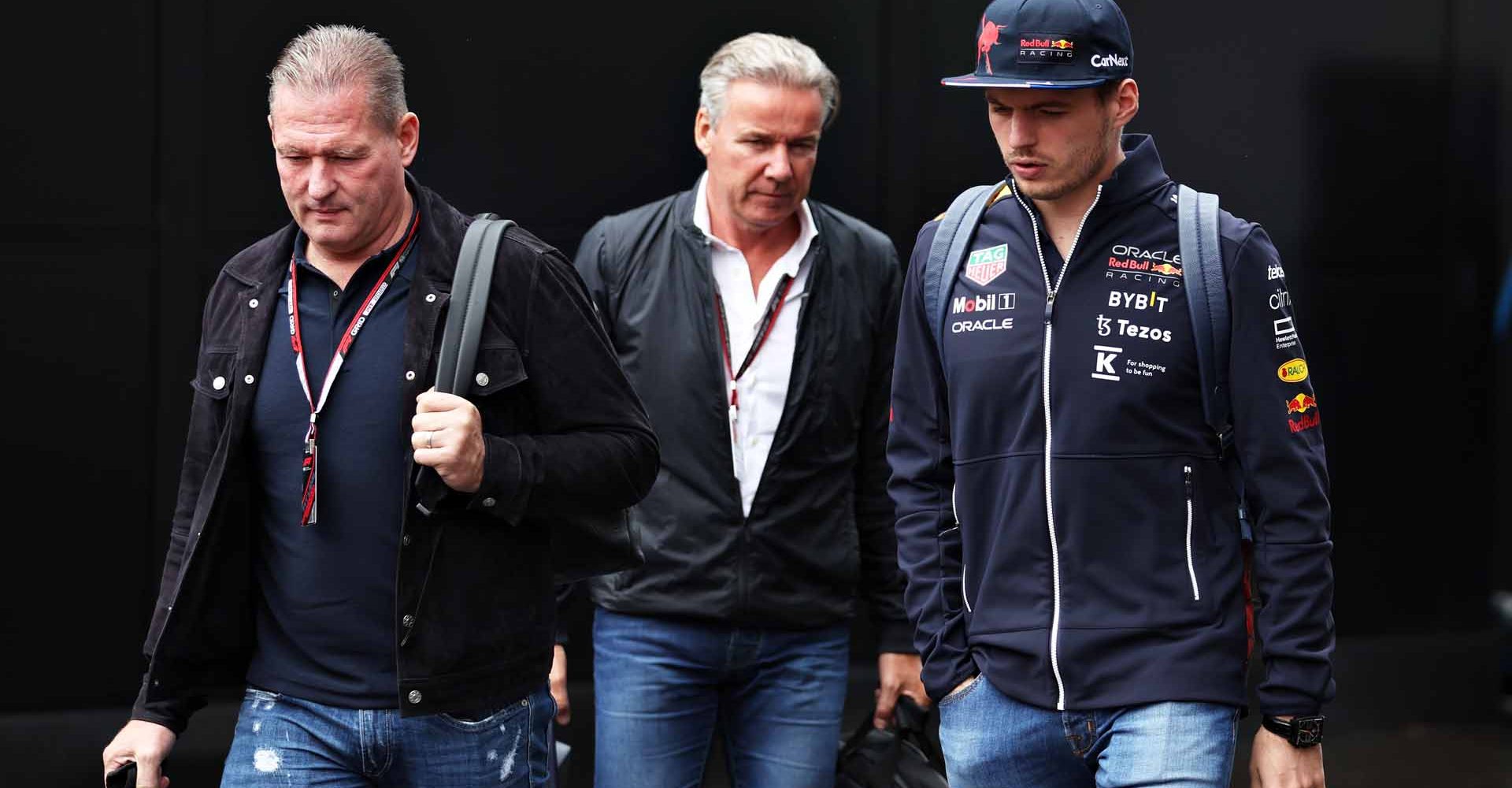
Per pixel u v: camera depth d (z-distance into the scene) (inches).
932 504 159.3
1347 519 334.3
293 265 143.9
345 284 142.8
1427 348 335.3
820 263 191.3
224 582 143.0
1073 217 149.6
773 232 191.6
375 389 140.5
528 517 142.7
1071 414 146.5
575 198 280.8
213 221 268.1
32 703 265.9
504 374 140.9
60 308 263.9
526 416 146.3
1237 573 147.6
